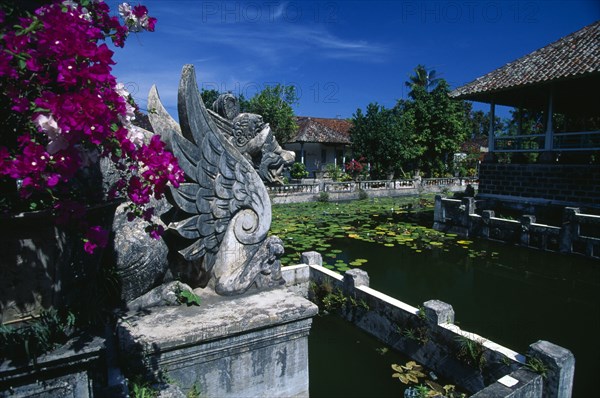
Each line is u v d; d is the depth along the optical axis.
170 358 2.88
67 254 1.74
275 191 17.14
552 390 3.38
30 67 1.33
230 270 3.72
